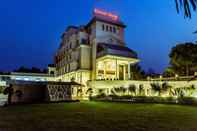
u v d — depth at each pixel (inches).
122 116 519.2
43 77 2031.3
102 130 335.0
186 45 1258.0
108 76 1455.5
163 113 579.5
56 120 454.0
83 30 1576.0
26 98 1246.9
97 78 1403.8
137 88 1106.1
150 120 444.5
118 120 447.5
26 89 1258.6
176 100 936.3
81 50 1472.7
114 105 915.4
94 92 1317.7
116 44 1540.4
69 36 1732.3
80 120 450.6
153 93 1038.4
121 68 1553.9
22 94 1230.3
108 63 1470.2
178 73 1294.3
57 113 604.4
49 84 1267.2
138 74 1846.7
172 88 964.6
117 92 1186.6
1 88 1122.7
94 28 1486.2
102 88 1272.1
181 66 1288.1
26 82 1234.0
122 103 1032.8
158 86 1023.6
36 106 916.6
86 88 1393.9
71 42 1660.9
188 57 1221.7
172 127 357.4
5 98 1119.6
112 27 1551.4
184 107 774.5
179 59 1254.3
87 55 1488.7
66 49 1781.5
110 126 371.2
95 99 1293.1
